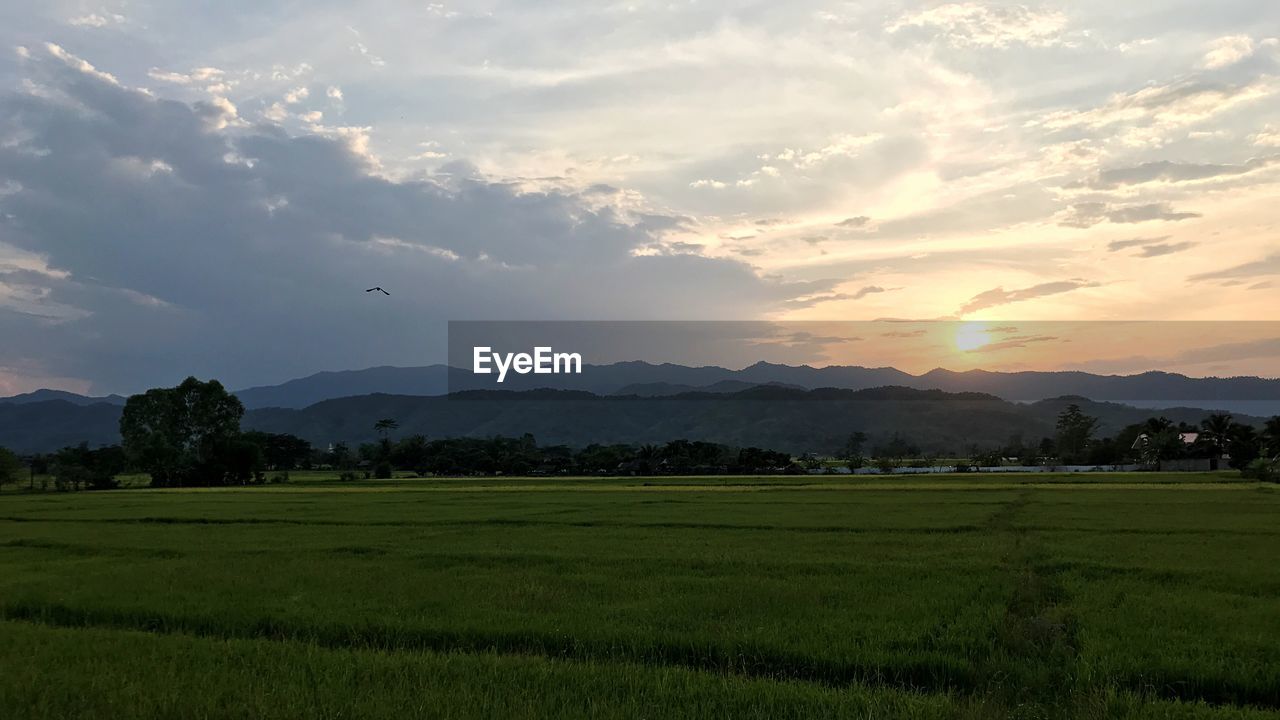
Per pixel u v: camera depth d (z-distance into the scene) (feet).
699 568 71.41
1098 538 92.27
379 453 458.50
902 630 46.44
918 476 302.45
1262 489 196.03
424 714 33.19
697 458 417.08
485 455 425.28
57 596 59.93
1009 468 428.15
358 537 100.58
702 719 32.81
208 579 67.10
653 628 47.21
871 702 34.30
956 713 33.09
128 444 334.24
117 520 132.57
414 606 54.65
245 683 37.65
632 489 225.56
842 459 575.79
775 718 32.96
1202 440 386.93
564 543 90.94
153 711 34.09
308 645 45.21
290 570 71.82
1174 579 64.03
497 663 40.42
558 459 428.97
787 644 43.45
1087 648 42.34
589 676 38.37
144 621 54.13
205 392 343.26
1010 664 39.91
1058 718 33.71
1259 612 50.83
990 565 70.90
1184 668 38.52
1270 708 35.86
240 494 219.82
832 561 73.46
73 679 38.73
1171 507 137.39
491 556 78.59
